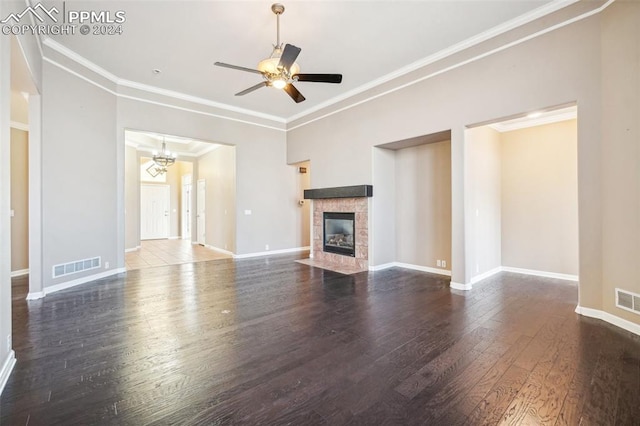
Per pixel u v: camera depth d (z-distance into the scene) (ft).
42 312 10.42
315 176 21.16
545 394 5.79
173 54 13.76
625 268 8.80
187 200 36.06
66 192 13.60
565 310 10.51
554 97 10.40
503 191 17.39
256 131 22.53
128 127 16.88
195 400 5.66
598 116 9.47
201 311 10.53
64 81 13.44
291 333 8.70
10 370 6.57
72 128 13.87
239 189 21.76
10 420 5.08
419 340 8.20
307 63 14.61
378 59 14.26
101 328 9.04
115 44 12.92
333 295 12.48
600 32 9.45
